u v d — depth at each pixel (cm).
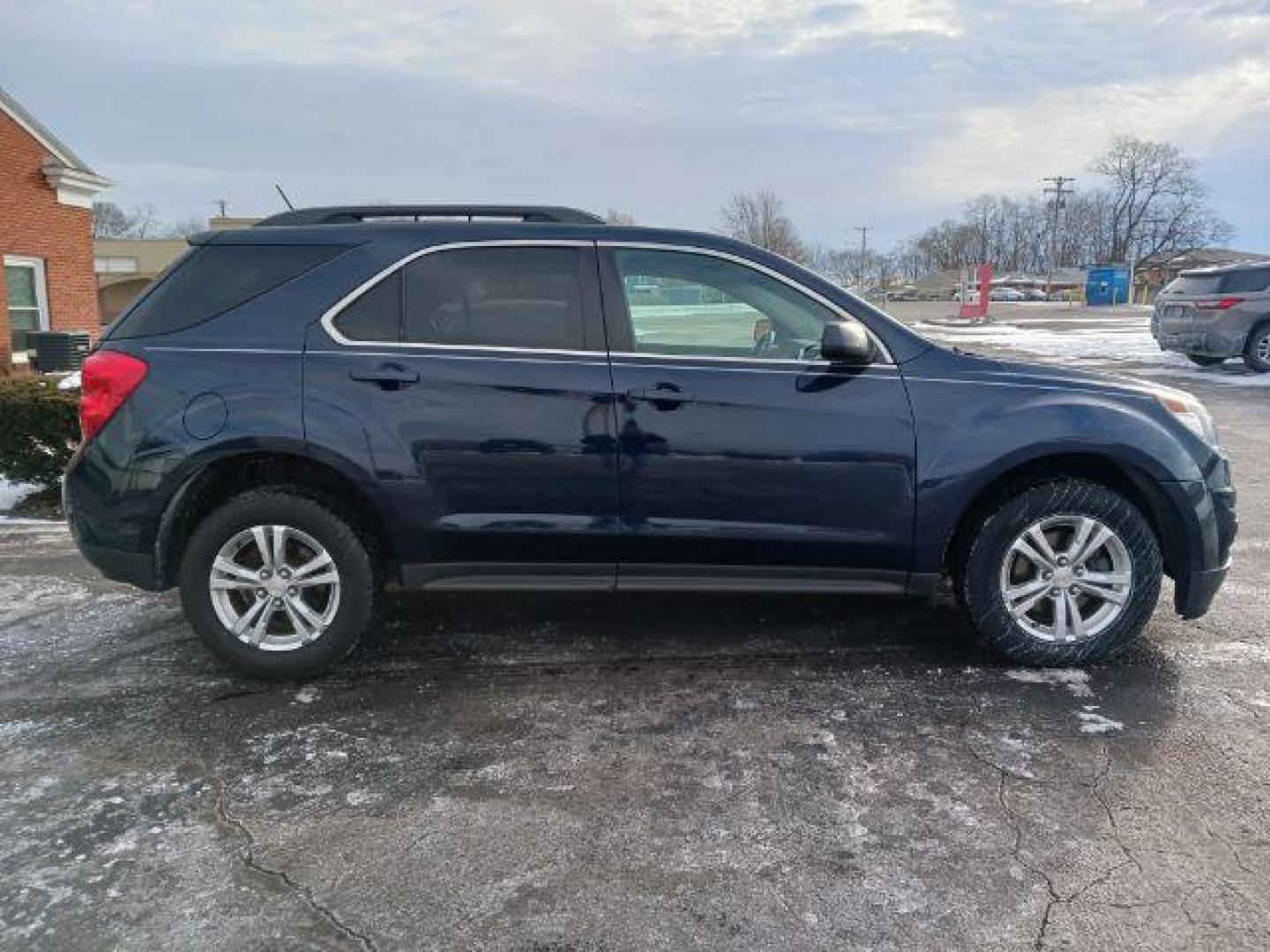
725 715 346
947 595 466
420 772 308
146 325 368
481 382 359
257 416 355
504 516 366
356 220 388
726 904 242
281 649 372
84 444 367
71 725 343
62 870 257
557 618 445
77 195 1802
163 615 458
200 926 235
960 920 235
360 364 358
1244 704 350
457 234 372
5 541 599
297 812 286
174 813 286
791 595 469
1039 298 7906
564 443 361
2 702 364
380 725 342
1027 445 362
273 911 240
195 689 373
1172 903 241
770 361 367
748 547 370
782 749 320
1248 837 268
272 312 365
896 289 8962
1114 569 376
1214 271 1434
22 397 665
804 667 387
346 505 375
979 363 379
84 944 228
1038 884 248
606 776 305
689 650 407
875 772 304
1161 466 367
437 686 374
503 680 379
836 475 364
